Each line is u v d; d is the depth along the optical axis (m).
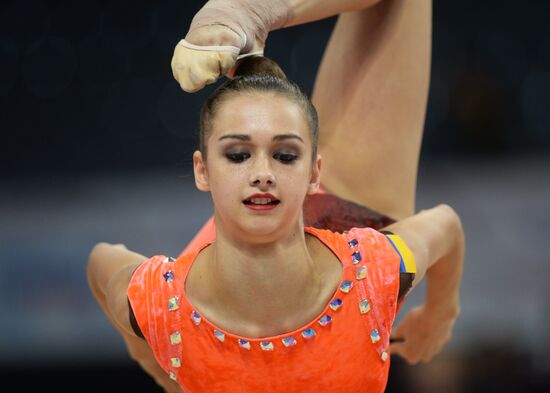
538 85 22.45
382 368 7.93
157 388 17.72
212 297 7.66
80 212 19.88
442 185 20.48
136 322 7.90
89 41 21.53
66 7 21.50
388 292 7.80
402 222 9.05
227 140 7.17
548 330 17.48
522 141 22.30
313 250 7.83
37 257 18.31
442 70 22.56
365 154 10.58
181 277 7.80
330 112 10.85
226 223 7.32
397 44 10.55
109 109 21.47
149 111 21.38
